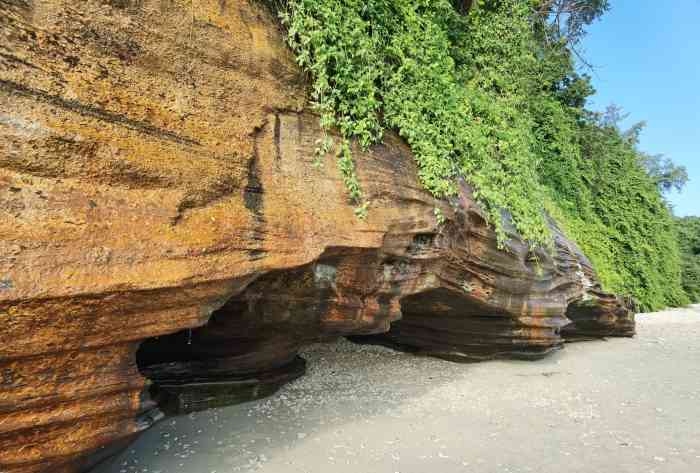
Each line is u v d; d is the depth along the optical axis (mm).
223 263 4395
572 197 20234
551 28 18875
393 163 6938
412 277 7559
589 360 13047
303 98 5762
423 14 8875
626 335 18203
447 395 8695
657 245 28172
